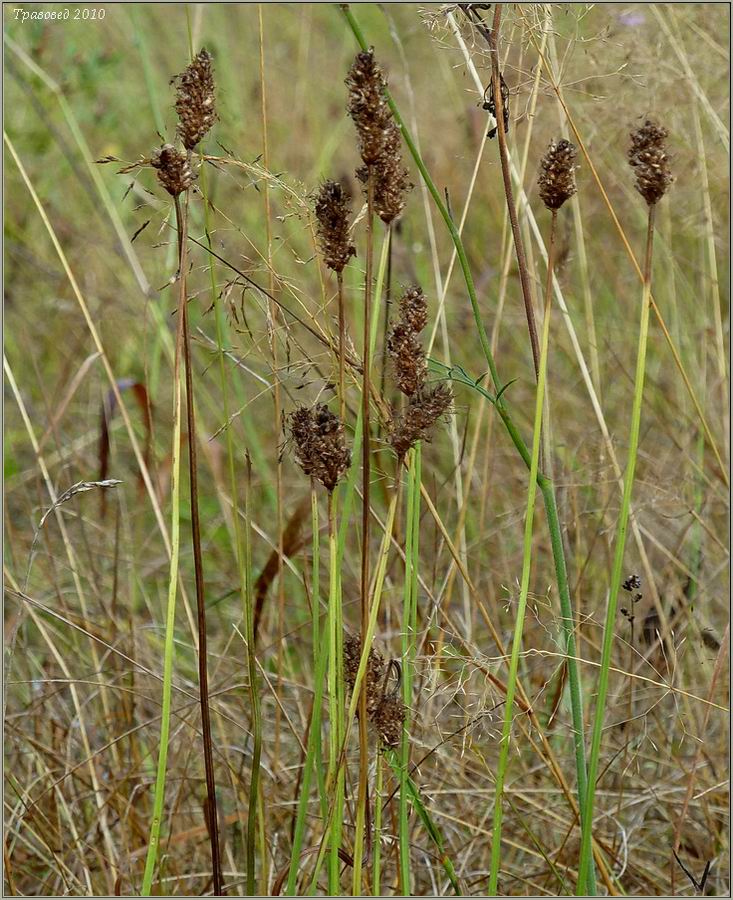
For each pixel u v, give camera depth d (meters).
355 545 1.11
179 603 1.10
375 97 0.73
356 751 0.90
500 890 0.91
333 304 1.05
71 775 0.92
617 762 0.95
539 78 0.85
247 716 0.97
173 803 0.92
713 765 0.94
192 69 0.74
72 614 0.99
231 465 0.85
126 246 1.08
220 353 0.84
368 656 0.77
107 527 1.19
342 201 0.74
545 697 0.97
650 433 1.21
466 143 1.24
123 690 0.94
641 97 1.04
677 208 1.22
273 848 0.89
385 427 0.80
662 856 0.94
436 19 0.83
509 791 0.89
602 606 1.00
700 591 1.01
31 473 1.22
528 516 0.76
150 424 0.99
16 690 0.99
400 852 0.80
